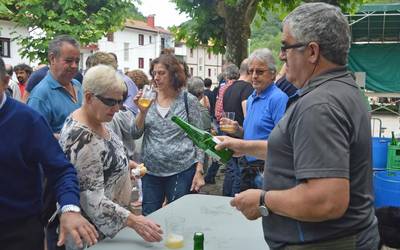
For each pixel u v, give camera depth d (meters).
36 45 10.59
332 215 1.35
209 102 8.41
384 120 15.29
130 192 2.38
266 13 11.48
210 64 56.69
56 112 3.19
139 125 3.51
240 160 3.61
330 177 1.33
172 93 3.56
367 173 1.49
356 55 13.18
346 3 9.46
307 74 1.52
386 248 2.95
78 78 4.19
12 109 1.92
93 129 2.12
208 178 7.04
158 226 2.01
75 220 1.82
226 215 2.44
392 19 11.80
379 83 13.12
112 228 2.02
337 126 1.37
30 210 2.00
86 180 2.04
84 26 10.84
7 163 1.89
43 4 10.91
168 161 3.50
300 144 1.39
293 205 1.41
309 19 1.47
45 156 1.96
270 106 3.39
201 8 10.62
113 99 2.07
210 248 1.96
